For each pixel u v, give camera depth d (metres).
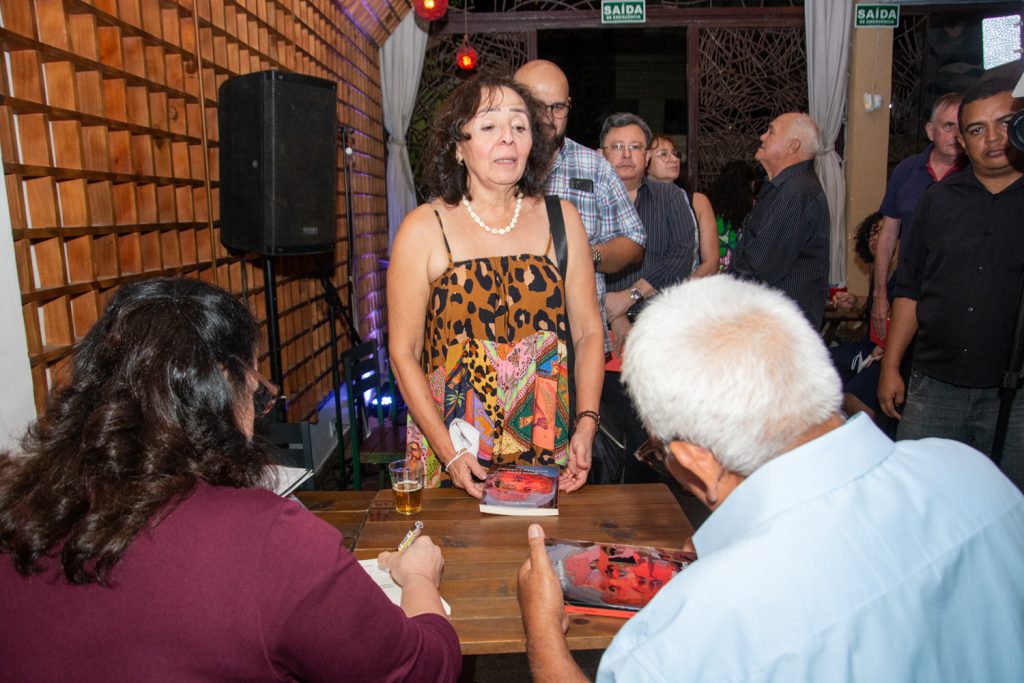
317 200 2.92
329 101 2.95
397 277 1.75
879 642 0.73
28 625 0.78
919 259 2.35
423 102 6.04
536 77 2.29
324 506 1.81
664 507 1.58
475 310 1.73
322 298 4.09
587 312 1.85
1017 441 2.13
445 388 1.75
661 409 0.83
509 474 1.67
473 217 1.77
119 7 2.18
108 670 0.76
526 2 5.86
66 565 0.76
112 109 2.15
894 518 0.79
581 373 1.82
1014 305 2.10
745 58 5.90
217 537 0.79
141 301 0.86
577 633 1.13
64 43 1.89
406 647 0.90
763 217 2.85
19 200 1.70
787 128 2.82
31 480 0.81
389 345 1.77
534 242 1.78
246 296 3.07
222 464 0.84
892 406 2.50
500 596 1.24
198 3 2.73
